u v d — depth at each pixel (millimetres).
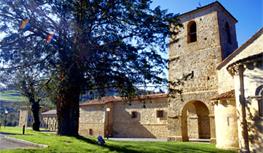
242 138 16750
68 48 17359
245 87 16750
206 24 28969
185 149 18047
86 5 17406
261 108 15727
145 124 36062
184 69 29547
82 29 17062
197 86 27922
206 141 26984
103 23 18969
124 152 15016
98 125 40656
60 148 14719
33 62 17609
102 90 20875
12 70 17578
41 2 16750
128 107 38438
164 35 19438
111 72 18391
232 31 31297
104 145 17094
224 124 19891
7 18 17047
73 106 20078
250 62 16375
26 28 16844
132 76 18703
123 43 17906
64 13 16844
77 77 17438
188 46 29859
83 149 14992
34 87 23875
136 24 18969
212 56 27562
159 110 34938
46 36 17719
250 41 23141
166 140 29609
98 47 17766
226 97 19906
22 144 17312
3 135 24219
